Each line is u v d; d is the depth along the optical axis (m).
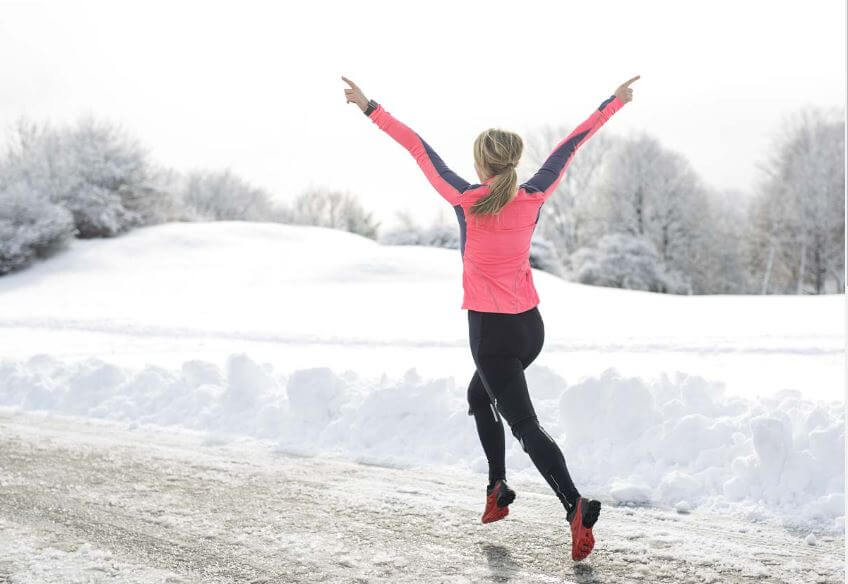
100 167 31.19
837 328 12.72
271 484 4.19
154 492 4.06
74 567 3.07
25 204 27.19
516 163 2.97
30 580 2.94
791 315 15.39
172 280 24.11
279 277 23.95
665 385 5.00
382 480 4.25
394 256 25.09
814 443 3.75
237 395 5.85
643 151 46.66
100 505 3.84
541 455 2.85
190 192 52.78
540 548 3.20
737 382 7.61
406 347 10.78
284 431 5.34
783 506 3.57
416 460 4.64
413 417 5.09
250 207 55.38
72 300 19.94
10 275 25.80
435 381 5.22
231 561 3.11
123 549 3.26
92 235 30.83
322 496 3.96
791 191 44.09
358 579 2.91
